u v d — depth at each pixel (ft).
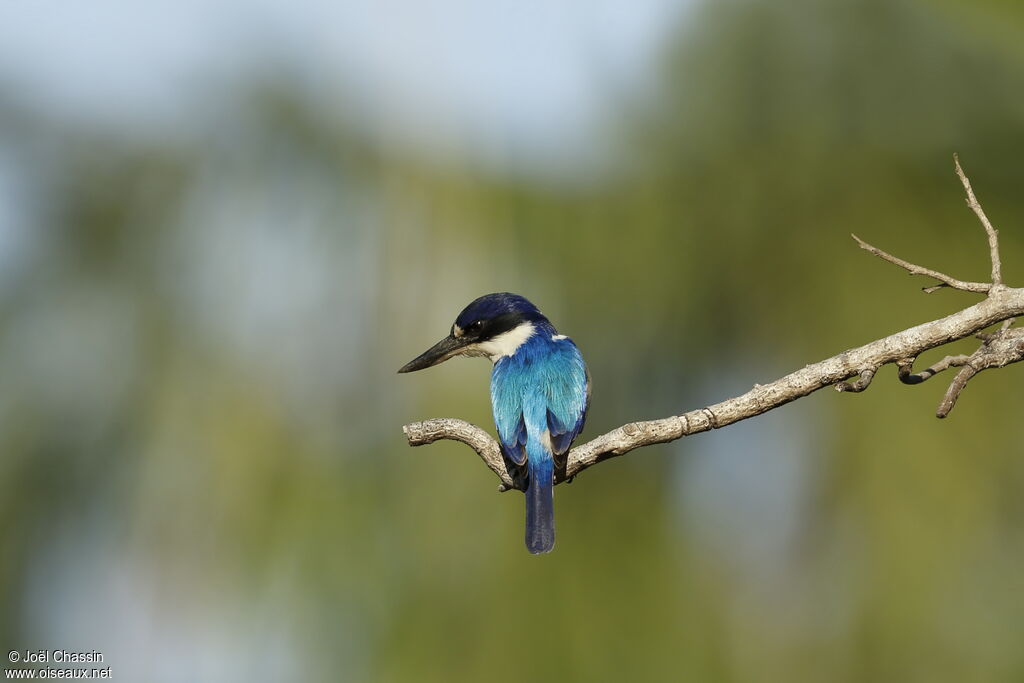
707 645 31.53
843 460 33.24
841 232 36.37
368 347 33.86
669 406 36.24
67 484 33.09
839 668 31.73
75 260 35.68
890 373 33.73
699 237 36.45
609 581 32.17
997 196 36.58
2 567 32.14
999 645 31.17
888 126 36.96
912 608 31.37
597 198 36.29
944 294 35.37
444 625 31.24
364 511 32.30
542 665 30.91
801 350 35.60
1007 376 33.42
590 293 35.76
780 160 36.76
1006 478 32.60
